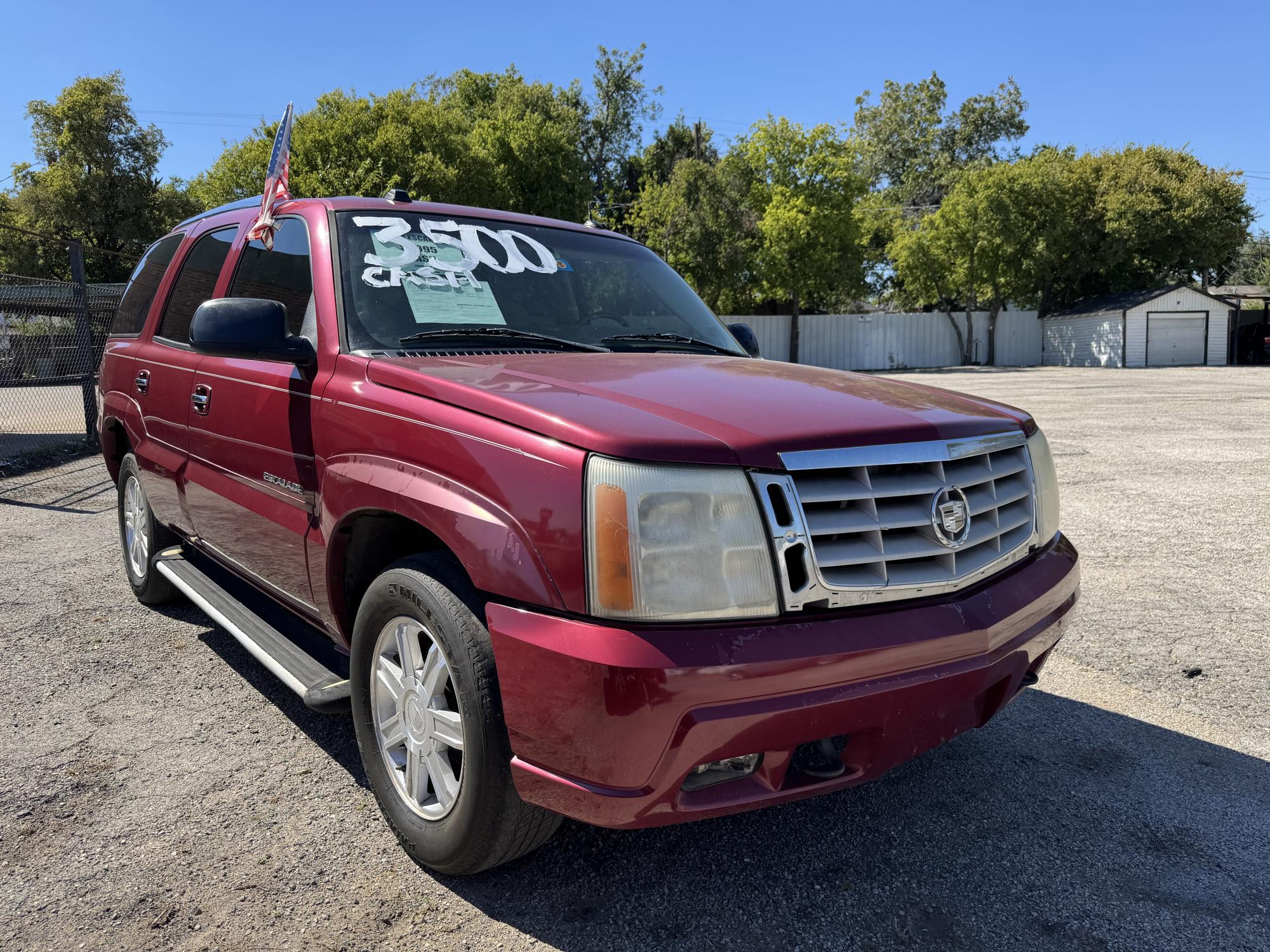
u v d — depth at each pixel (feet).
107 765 9.71
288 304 10.12
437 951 6.73
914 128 191.83
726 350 11.25
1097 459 30.12
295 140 86.48
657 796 6.04
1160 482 25.85
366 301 9.24
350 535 8.47
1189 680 12.14
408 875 7.72
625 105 171.12
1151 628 14.06
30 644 13.51
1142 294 119.75
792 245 118.21
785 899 7.45
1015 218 123.24
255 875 7.70
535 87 134.72
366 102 89.40
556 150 114.73
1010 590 7.48
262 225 11.16
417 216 10.70
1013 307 142.51
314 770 9.64
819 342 127.95
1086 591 15.87
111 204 133.69
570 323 10.28
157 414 12.79
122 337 15.10
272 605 11.48
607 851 8.15
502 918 7.14
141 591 15.06
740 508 6.24
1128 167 123.44
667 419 6.66
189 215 138.21
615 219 148.36
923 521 6.85
